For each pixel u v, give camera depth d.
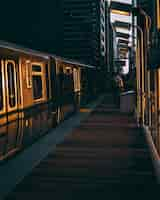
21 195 6.85
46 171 8.71
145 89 16.31
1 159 9.10
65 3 129.38
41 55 13.95
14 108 10.00
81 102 26.81
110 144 12.45
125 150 11.31
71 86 21.84
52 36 120.50
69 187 7.36
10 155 9.84
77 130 16.06
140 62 16.78
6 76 9.51
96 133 15.12
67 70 20.30
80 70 26.28
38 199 6.62
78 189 7.22
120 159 10.02
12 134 9.84
